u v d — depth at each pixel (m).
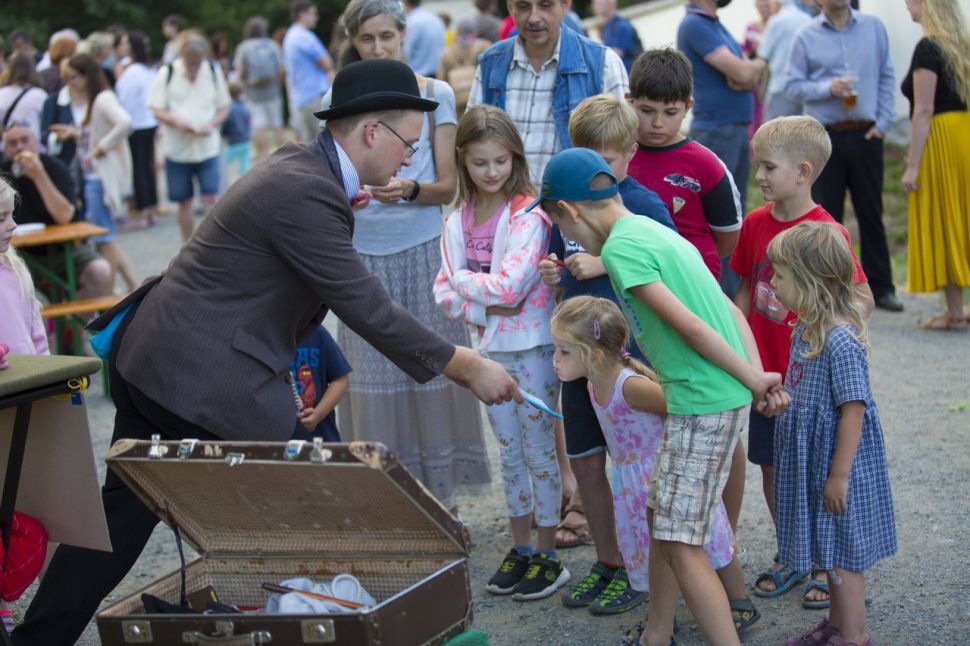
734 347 2.92
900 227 8.65
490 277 3.64
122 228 12.12
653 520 3.02
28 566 2.91
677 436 2.94
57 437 2.89
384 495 2.47
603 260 2.90
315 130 13.34
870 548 3.05
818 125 3.50
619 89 4.11
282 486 2.54
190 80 10.30
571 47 4.10
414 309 4.13
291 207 2.75
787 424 3.10
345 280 2.77
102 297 7.10
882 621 3.38
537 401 2.89
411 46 11.41
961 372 5.72
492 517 4.48
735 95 6.39
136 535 2.98
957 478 4.42
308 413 3.84
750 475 4.70
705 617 2.93
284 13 28.95
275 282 2.83
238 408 2.80
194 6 28.11
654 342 2.96
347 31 4.09
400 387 4.11
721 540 3.25
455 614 2.52
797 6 8.55
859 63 6.61
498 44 4.29
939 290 7.03
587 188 2.97
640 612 3.56
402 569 2.67
